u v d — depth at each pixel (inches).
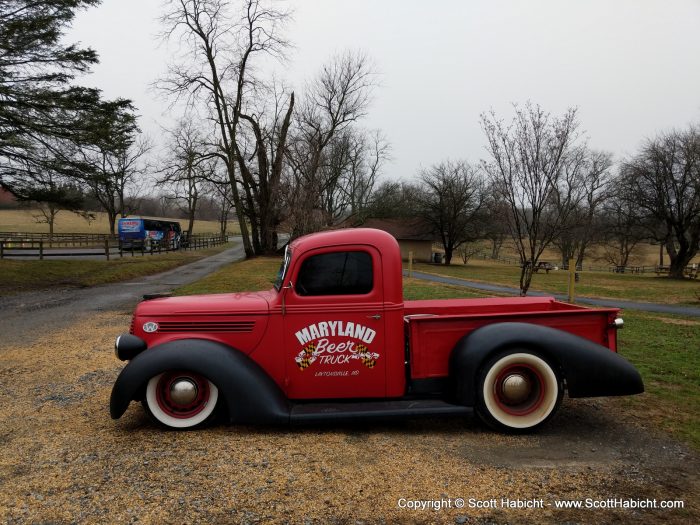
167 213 5142.7
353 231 170.4
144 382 159.5
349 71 1513.3
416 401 167.2
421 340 168.4
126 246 1721.2
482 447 152.4
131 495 122.3
